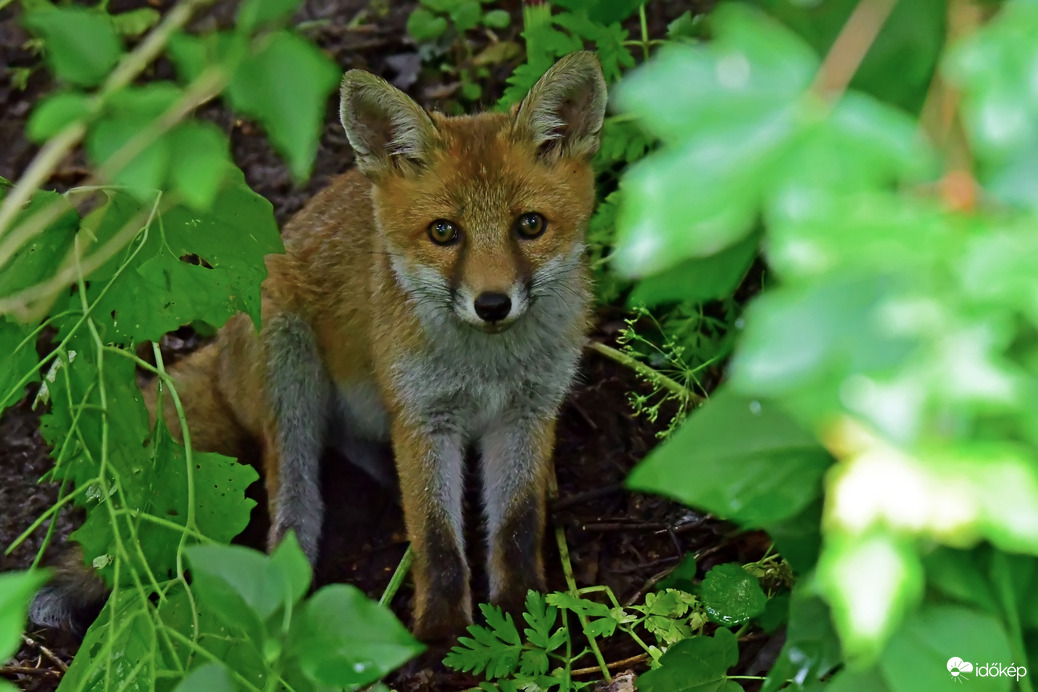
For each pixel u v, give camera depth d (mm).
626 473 9211
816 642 4035
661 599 7246
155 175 2949
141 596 5227
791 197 2193
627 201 2400
